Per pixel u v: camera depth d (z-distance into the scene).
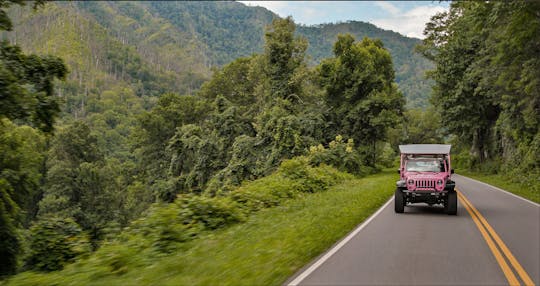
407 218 14.98
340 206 17.41
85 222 58.47
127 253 8.94
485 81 33.44
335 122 54.78
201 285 6.66
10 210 22.48
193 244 10.36
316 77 56.25
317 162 41.53
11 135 29.38
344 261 8.41
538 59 23.14
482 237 11.14
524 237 11.12
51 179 60.09
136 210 62.09
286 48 53.59
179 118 71.62
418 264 8.18
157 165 69.50
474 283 6.92
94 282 7.41
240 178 42.69
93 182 64.19
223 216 13.56
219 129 52.22
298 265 8.01
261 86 57.66
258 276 7.11
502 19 19.84
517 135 40.91
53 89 18.23
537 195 23.44
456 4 20.56
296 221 13.44
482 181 38.00
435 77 53.25
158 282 7.07
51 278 8.25
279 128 43.56
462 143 63.78
